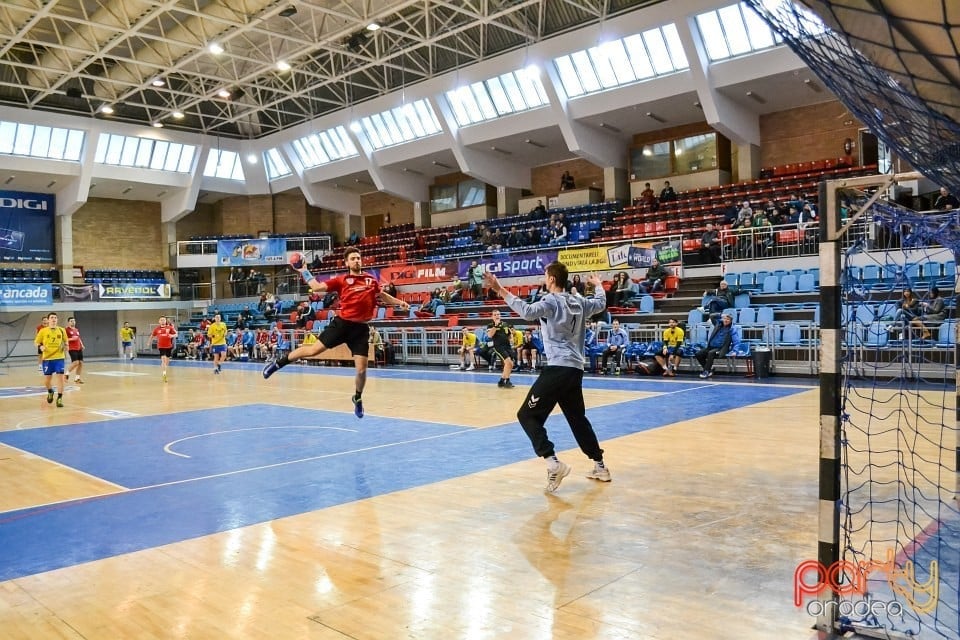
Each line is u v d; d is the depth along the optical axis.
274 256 37.47
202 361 30.53
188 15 23.81
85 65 25.77
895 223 3.90
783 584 3.65
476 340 20.56
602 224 27.17
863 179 3.13
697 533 4.54
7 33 23.86
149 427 10.59
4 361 35.16
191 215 40.88
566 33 24.28
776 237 19.48
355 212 39.97
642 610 3.37
